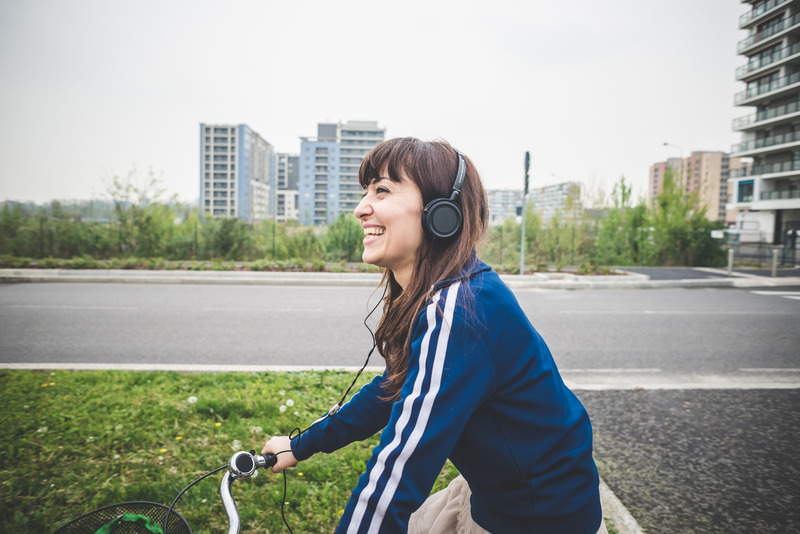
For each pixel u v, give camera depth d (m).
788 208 44.84
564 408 0.93
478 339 0.84
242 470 1.16
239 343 6.30
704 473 2.89
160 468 2.82
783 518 2.44
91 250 17.52
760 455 3.11
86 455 2.96
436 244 1.00
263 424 3.36
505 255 19.86
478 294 0.89
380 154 1.03
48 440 3.12
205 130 133.75
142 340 6.39
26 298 10.01
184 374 4.58
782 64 44.16
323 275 13.74
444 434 0.79
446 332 0.83
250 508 2.45
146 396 3.91
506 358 0.87
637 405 4.03
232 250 18.41
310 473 2.80
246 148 137.00
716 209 105.81
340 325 7.54
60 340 6.33
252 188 144.75
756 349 6.30
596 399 4.18
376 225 1.02
